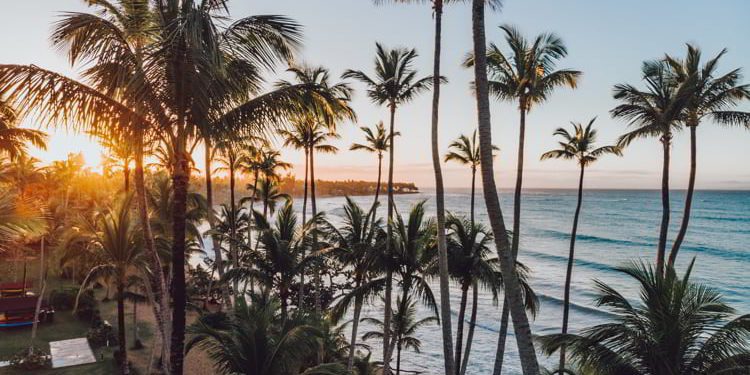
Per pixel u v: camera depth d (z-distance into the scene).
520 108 16.42
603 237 83.38
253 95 10.80
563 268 56.66
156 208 24.91
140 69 9.10
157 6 10.09
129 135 9.82
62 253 18.66
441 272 14.87
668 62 17.02
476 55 9.98
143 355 23.42
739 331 9.34
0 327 26.45
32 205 11.30
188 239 29.64
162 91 9.54
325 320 17.97
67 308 30.95
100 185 53.91
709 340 9.64
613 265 57.09
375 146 26.09
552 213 137.88
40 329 26.92
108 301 34.53
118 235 17.22
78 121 9.29
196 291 36.59
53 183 47.69
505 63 16.27
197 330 11.72
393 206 19.30
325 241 22.25
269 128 10.47
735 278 50.41
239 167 34.50
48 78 8.93
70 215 39.62
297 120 11.16
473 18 10.05
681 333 9.52
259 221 25.14
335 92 12.03
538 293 44.38
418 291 16.83
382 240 18.78
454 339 31.73
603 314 37.69
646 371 9.85
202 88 9.18
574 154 22.70
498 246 9.84
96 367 21.28
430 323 34.81
